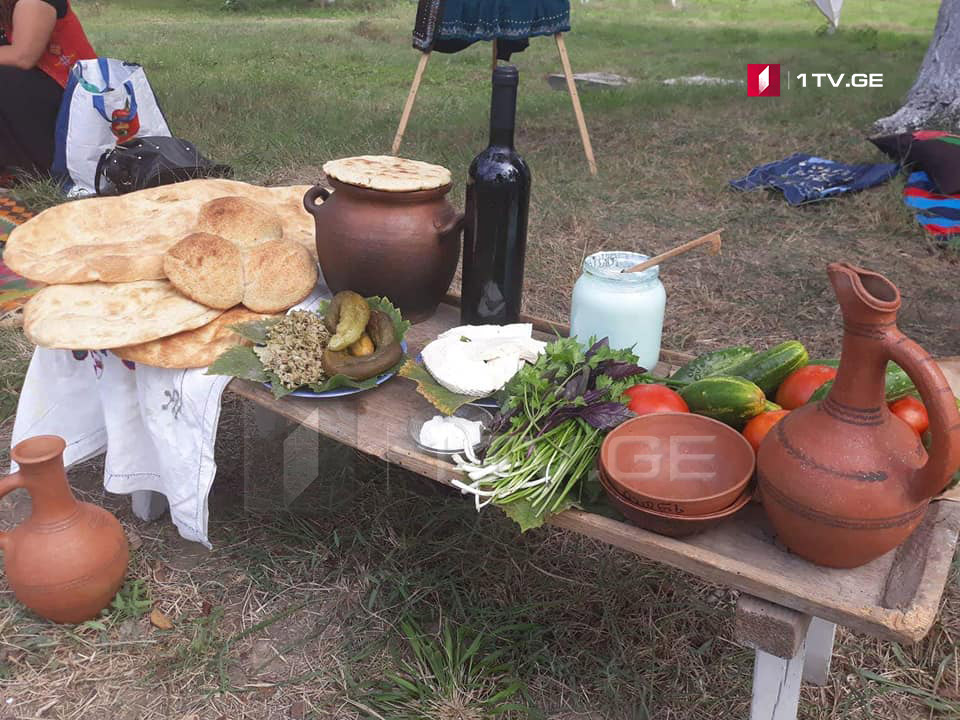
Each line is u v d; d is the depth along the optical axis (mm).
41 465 1920
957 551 2363
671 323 3756
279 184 5148
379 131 6293
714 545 1554
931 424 1291
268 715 1899
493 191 2039
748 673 2027
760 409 1692
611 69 9711
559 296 3957
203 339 2020
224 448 2740
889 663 2076
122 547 2113
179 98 6973
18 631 2061
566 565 2352
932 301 3977
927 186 5180
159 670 1992
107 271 2064
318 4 17562
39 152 4797
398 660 2020
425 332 2277
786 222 4863
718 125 6766
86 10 15031
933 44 6688
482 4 5211
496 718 1896
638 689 1972
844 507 1367
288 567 2297
